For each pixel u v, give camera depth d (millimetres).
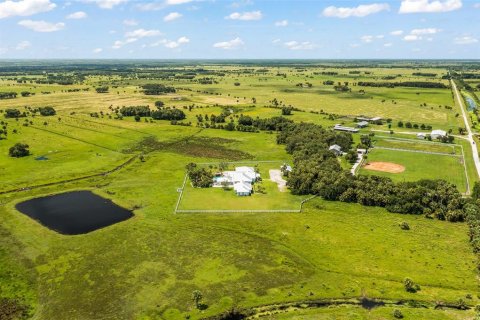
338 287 80750
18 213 115062
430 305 75250
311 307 74875
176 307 74500
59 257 92000
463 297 77000
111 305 75125
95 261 90125
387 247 95750
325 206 119812
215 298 77062
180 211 115875
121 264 88812
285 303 76000
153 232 103625
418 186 122625
